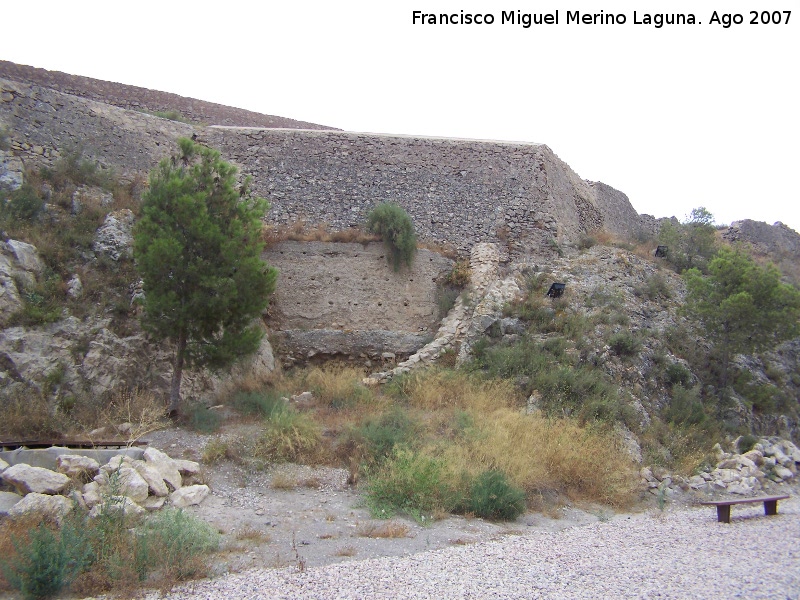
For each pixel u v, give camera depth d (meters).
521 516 10.85
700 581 7.35
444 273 20.94
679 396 16.44
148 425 12.64
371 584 7.18
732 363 18.88
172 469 10.39
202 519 9.29
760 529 10.36
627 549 8.88
